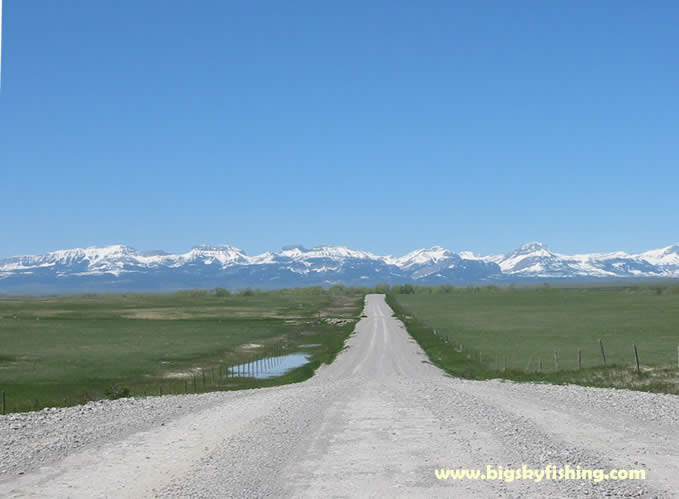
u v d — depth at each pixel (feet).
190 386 169.07
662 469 45.34
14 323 398.21
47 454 52.06
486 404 79.41
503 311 493.36
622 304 526.16
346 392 99.40
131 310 568.00
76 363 216.95
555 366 178.70
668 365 142.41
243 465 47.70
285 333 352.69
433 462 48.03
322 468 46.65
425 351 257.55
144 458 50.55
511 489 40.86
